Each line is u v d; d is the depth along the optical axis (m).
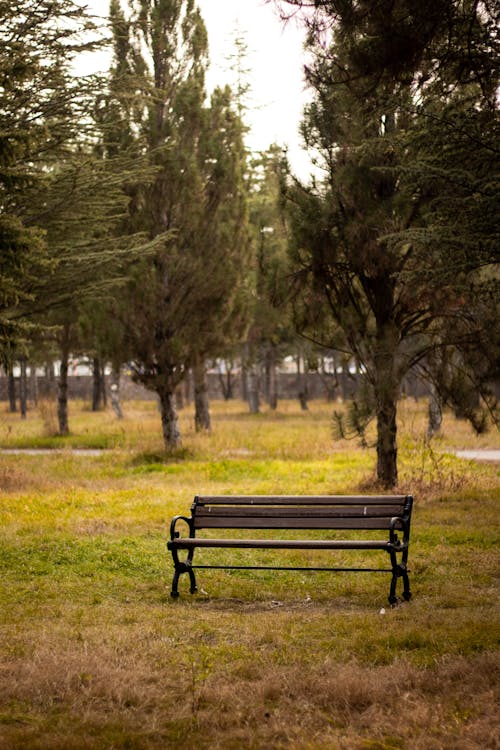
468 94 9.85
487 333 14.28
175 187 24.16
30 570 9.45
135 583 8.88
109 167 18.80
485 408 16.12
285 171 15.24
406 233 10.07
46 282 18.61
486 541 10.76
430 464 19.70
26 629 6.97
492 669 5.52
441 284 11.34
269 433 31.66
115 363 24.25
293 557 10.07
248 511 8.44
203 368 30.41
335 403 58.41
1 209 16.42
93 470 21.73
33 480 18.81
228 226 24.72
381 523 8.09
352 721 4.94
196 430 32.72
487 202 9.24
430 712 4.93
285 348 49.88
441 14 6.70
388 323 15.14
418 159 9.84
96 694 5.37
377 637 6.41
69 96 16.62
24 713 5.11
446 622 6.79
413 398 44.50
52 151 17.47
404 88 7.60
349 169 14.40
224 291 24.56
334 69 7.02
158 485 17.92
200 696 5.28
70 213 18.14
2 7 14.66
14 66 13.32
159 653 6.23
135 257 19.59
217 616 7.46
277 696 5.35
